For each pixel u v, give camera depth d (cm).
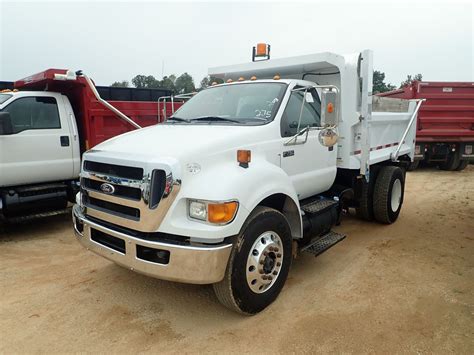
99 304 375
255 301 347
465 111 1239
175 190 304
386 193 615
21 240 573
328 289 406
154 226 307
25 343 312
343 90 490
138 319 349
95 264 474
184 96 559
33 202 593
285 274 380
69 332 328
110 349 306
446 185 1027
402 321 343
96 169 354
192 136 359
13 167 568
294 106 432
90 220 361
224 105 445
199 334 326
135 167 314
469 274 443
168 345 311
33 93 599
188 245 302
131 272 448
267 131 386
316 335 323
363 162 516
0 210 572
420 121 1227
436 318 348
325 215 459
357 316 352
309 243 441
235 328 334
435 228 626
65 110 629
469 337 320
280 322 343
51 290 404
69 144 626
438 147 1266
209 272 303
